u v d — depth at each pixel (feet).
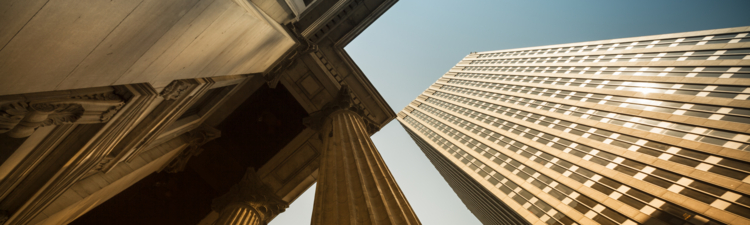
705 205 124.77
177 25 20.85
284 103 96.84
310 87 89.97
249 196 81.10
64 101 19.44
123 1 13.99
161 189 82.53
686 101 171.42
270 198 88.58
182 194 85.05
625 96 202.39
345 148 58.85
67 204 40.06
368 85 92.79
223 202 80.74
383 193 42.06
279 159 93.86
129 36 17.29
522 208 188.14
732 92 156.25
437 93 423.23
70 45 13.93
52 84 16.40
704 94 166.30
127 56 19.63
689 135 154.10
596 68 244.83
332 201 41.22
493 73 355.56
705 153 141.28
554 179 186.39
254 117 94.58
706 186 130.00
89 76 18.62
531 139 226.38
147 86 28.37
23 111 16.53
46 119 19.24
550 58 301.22
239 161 91.56
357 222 35.50
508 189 206.28
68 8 11.50
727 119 147.13
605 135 187.21
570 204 167.73
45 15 10.84
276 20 55.31
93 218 71.46
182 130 65.46
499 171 223.51
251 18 32.30
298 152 94.63
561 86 254.47
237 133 92.22
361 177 45.21
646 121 176.96
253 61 52.80
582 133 200.13
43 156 26.61
